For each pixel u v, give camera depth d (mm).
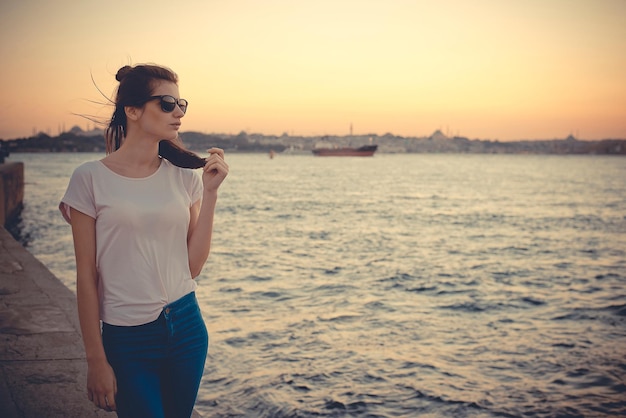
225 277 14586
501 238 24000
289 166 155375
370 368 7594
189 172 2172
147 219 1988
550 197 51062
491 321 10375
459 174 107125
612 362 7996
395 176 96938
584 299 12336
